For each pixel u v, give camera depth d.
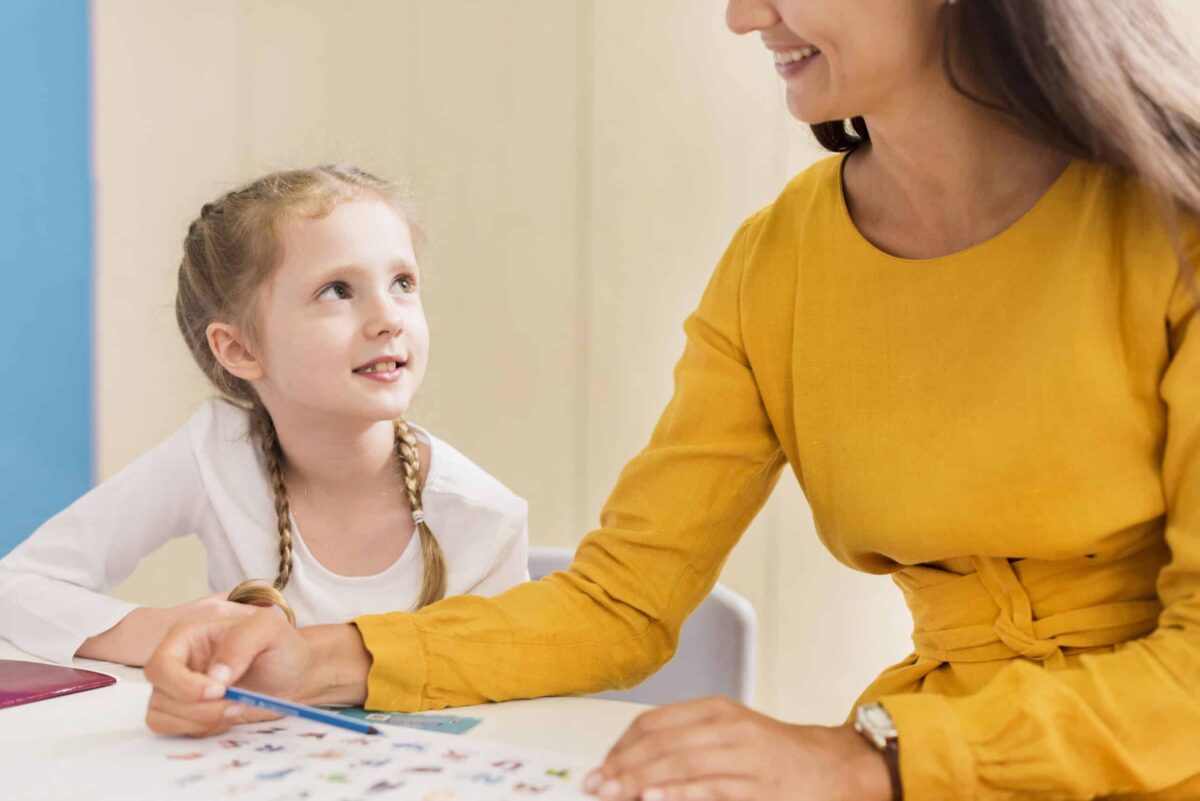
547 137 2.18
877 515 0.92
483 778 0.72
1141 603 0.87
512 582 1.32
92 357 2.11
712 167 2.18
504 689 0.94
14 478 2.07
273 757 0.76
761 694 2.17
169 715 0.80
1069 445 0.84
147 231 2.13
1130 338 0.84
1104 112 0.79
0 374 2.04
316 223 1.20
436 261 2.20
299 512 1.28
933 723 0.72
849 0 0.83
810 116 0.90
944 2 0.84
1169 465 0.82
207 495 1.28
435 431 2.22
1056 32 0.80
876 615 2.17
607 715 0.91
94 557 1.25
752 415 1.03
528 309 2.20
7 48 2.01
